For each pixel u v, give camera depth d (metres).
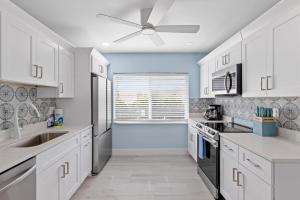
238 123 3.33
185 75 4.59
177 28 2.38
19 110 2.44
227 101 3.85
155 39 2.73
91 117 3.33
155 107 4.59
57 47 2.70
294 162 1.47
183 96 4.59
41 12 2.40
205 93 4.10
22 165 1.50
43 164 1.80
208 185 2.85
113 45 3.87
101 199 2.57
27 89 2.60
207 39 3.52
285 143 1.93
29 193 1.58
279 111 2.35
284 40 1.76
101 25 2.83
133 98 4.58
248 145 1.85
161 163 3.95
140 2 2.17
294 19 1.64
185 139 4.59
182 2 2.18
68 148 2.36
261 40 2.11
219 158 2.53
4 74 1.68
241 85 2.54
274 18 1.88
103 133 3.71
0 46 1.63
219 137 2.54
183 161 4.08
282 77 1.79
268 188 1.51
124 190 2.81
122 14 2.46
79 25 2.82
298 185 1.48
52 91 2.79
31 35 2.07
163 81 4.59
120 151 4.54
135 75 4.58
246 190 1.86
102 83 3.63
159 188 2.88
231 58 2.85
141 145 4.57
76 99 3.33
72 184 2.49
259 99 2.78
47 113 3.09
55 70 2.64
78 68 3.34
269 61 1.97
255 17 2.58
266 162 1.54
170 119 4.58
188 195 2.67
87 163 3.10
